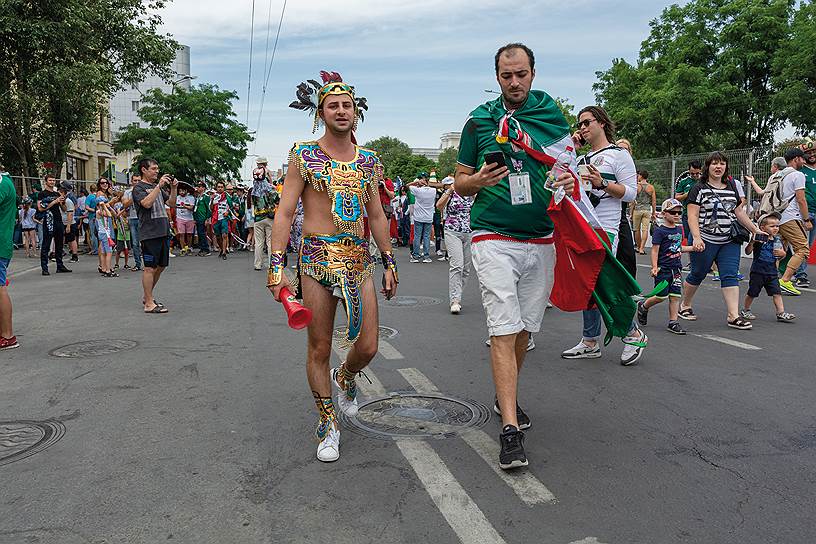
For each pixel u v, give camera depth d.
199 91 41.22
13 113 20.75
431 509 3.03
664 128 30.75
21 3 19.56
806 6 27.41
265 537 2.80
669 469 3.45
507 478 3.36
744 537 2.76
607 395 4.73
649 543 2.72
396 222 21.22
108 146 40.22
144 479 3.37
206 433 4.01
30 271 13.84
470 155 3.83
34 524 2.92
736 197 6.99
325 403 3.68
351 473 3.42
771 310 8.15
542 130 3.76
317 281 3.60
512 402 3.55
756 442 3.82
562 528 2.85
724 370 5.38
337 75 3.74
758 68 29.45
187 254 18.44
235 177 42.97
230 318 7.82
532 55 3.74
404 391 4.82
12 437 3.95
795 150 9.33
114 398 4.70
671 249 6.74
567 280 4.00
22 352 6.13
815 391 4.80
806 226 9.52
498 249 3.70
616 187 5.04
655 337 6.63
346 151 3.71
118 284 11.31
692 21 31.11
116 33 22.77
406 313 8.08
